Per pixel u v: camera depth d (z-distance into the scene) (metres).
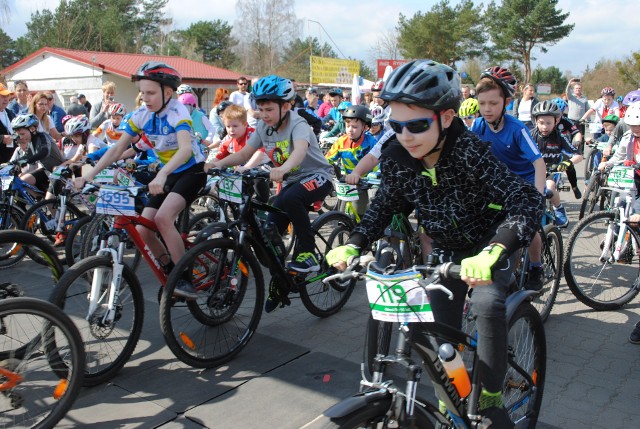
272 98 3.96
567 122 5.64
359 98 13.13
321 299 4.67
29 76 28.47
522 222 2.06
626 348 3.91
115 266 3.47
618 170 4.59
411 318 1.96
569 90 13.04
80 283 3.57
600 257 4.66
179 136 3.82
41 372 3.27
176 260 3.79
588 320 4.41
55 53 27.16
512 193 2.20
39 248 3.67
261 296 3.95
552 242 4.38
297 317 4.55
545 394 3.29
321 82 32.66
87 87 26.91
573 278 4.50
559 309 4.64
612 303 4.59
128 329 4.05
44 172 6.68
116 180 4.86
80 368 2.94
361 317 4.56
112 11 60.56
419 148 2.16
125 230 3.64
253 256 3.92
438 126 2.13
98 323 3.43
